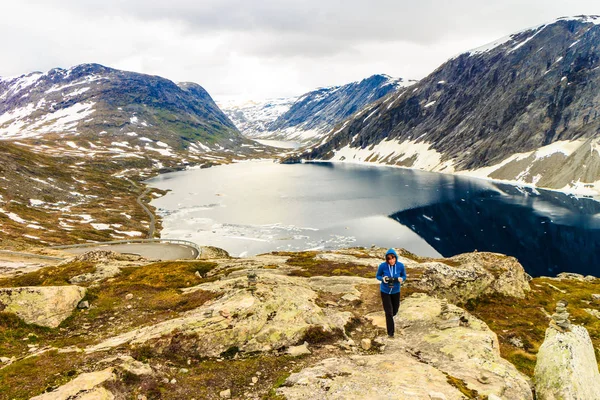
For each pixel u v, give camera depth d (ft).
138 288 90.02
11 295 67.15
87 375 38.19
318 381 38.99
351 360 45.73
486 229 464.24
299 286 81.00
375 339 54.39
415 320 59.36
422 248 403.75
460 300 102.68
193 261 158.61
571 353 40.75
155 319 67.87
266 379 43.21
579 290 170.09
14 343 57.26
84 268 121.90
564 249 389.19
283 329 54.75
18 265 199.52
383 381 37.22
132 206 631.56
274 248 406.41
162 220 547.90
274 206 628.28
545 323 100.58
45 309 67.67
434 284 98.78
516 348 85.40
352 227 486.79
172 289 91.71
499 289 117.91
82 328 66.44
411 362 43.09
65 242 366.02
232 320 56.03
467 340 49.16
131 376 40.60
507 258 146.82
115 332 62.44
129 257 165.78
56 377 38.78
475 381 38.91
